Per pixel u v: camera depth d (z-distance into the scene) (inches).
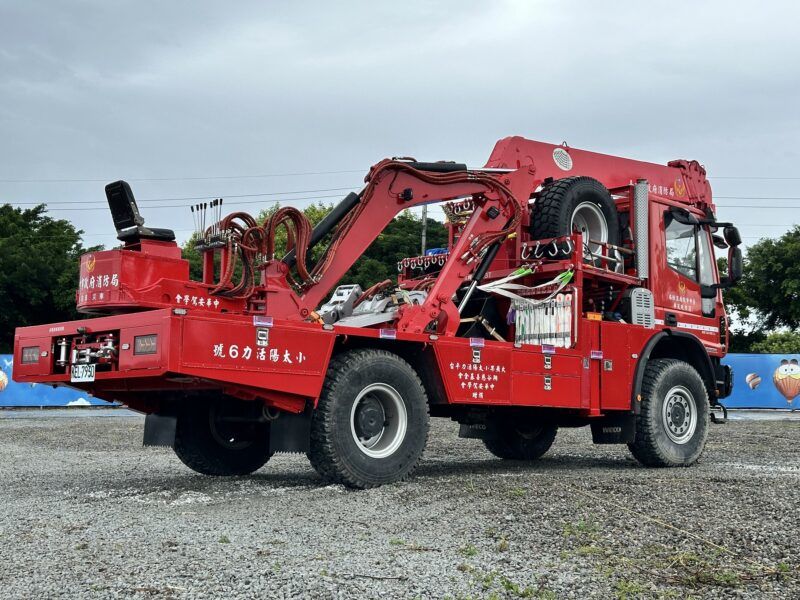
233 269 278.2
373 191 321.7
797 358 1031.0
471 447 483.8
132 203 273.3
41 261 1406.3
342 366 274.8
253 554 176.2
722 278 422.3
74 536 195.5
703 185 438.6
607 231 368.5
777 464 374.0
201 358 244.1
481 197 350.3
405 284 379.2
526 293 357.1
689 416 374.9
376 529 203.3
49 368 285.1
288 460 387.2
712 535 196.4
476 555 176.2
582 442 512.4
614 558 174.1
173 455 411.8
